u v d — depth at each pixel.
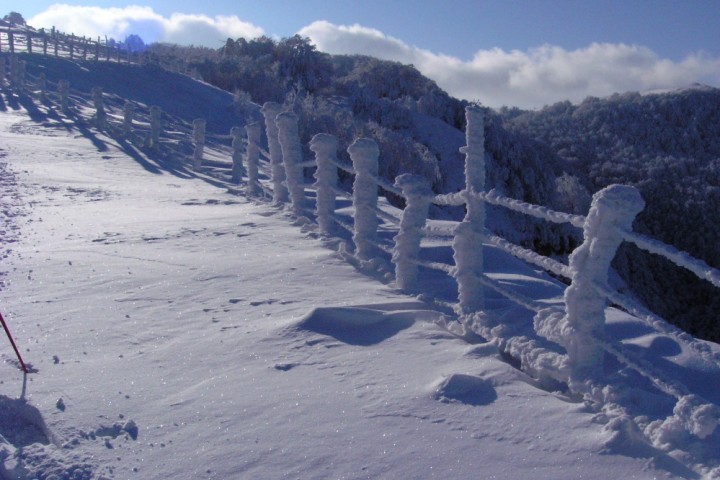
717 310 40.38
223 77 49.22
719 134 79.12
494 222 37.31
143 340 4.97
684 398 3.20
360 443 3.32
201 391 4.02
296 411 3.70
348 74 72.19
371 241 7.29
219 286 6.47
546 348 4.62
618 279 39.62
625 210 3.70
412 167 31.70
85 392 4.03
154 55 42.44
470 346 4.59
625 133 78.00
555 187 49.09
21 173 15.64
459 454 3.19
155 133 21.19
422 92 68.19
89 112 26.91
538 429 3.39
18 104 26.89
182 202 12.91
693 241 50.91
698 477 2.91
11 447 3.40
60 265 7.40
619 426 3.29
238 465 3.17
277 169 12.15
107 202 12.73
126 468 3.18
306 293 6.18
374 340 4.91
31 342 4.93
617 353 3.70
